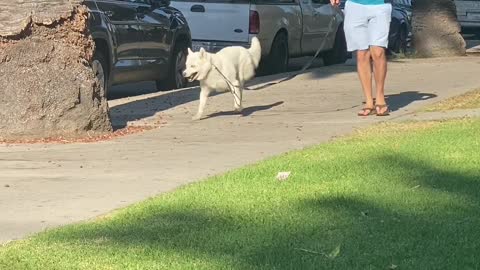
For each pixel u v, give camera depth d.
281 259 5.29
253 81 16.16
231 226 6.05
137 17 14.40
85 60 10.63
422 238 5.63
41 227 6.34
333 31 20.28
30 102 10.18
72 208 6.91
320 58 22.25
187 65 11.48
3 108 10.18
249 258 5.33
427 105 12.19
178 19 15.92
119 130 10.91
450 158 8.07
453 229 5.80
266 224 6.07
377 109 11.43
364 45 11.27
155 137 10.31
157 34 14.99
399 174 7.48
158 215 6.42
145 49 14.62
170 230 6.00
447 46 20.70
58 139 10.22
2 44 10.23
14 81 10.20
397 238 5.65
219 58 11.62
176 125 11.26
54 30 10.39
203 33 17.17
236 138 10.06
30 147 9.75
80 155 9.21
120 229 6.08
